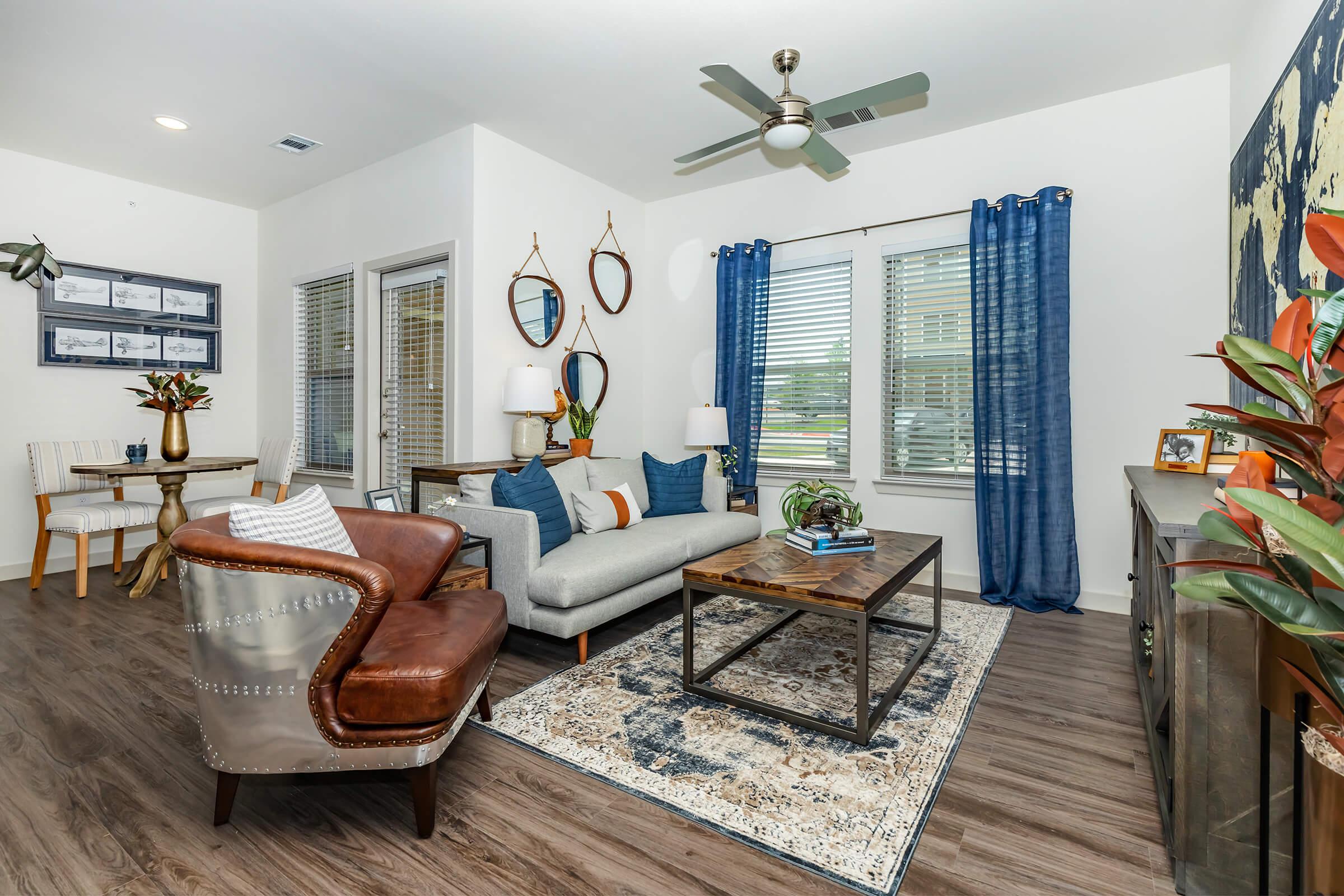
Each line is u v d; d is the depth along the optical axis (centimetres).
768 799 172
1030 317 342
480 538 274
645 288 507
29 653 275
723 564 243
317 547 185
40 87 325
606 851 152
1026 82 322
